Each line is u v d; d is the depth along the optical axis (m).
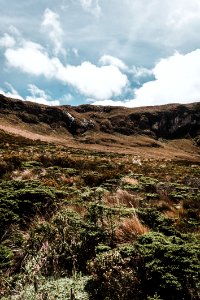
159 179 19.25
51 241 5.89
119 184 14.53
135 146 198.75
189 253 4.91
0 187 9.93
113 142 197.88
